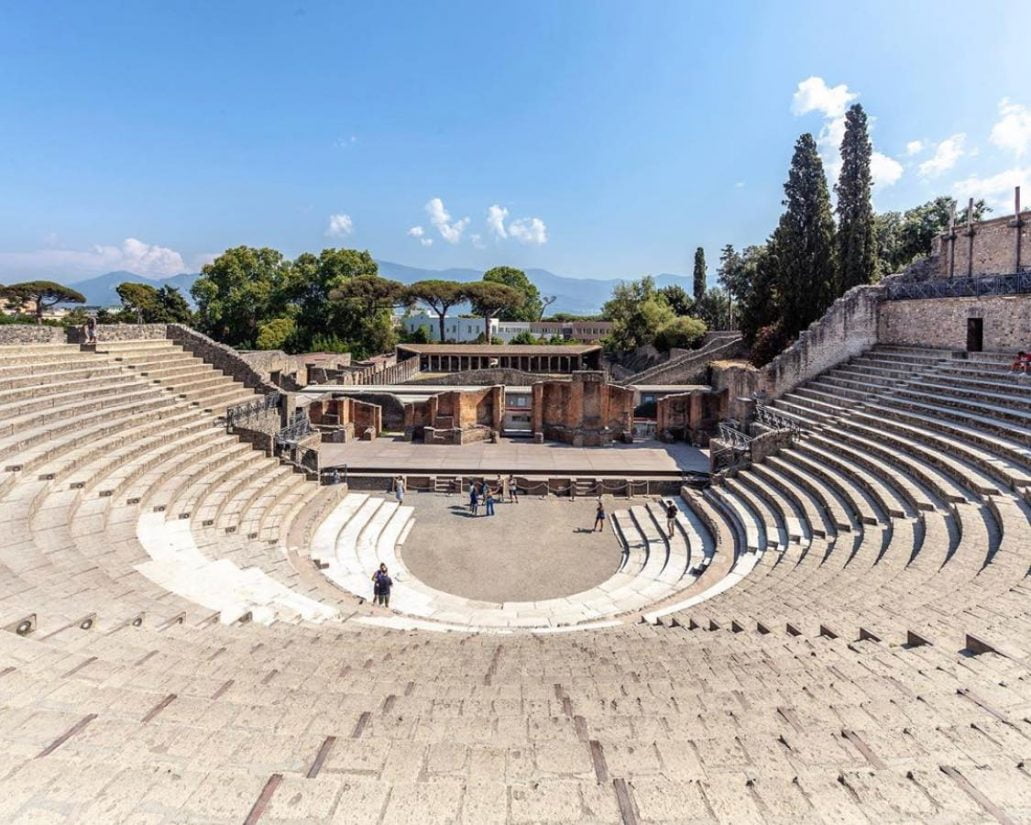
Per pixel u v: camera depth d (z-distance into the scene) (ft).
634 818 17.87
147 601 43.11
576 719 25.54
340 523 83.41
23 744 21.01
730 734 24.30
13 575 42.42
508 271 421.59
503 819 17.66
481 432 131.75
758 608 49.47
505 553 77.20
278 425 116.37
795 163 157.07
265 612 48.24
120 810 17.20
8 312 262.26
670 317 245.86
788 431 95.30
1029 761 21.43
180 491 72.13
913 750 22.44
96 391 87.61
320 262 300.20
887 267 185.16
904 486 67.92
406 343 290.97
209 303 298.97
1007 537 50.14
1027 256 104.27
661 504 93.71
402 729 24.68
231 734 22.41
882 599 45.19
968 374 91.66
